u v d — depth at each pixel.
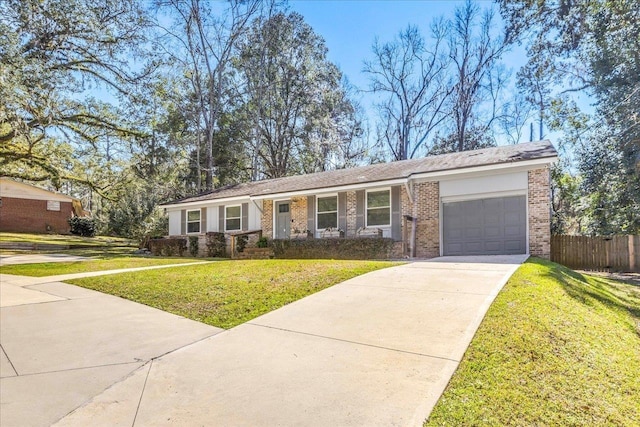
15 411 2.95
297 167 32.47
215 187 30.42
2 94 12.81
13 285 8.28
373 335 4.23
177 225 20.80
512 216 11.85
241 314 5.34
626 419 2.74
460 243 12.59
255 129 30.38
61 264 12.34
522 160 11.35
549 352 3.73
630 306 6.93
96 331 4.88
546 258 11.08
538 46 19.39
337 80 31.73
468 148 30.05
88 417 2.84
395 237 13.70
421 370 3.35
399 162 16.92
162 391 3.21
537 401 2.87
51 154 18.95
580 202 18.84
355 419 2.64
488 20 28.55
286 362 3.65
